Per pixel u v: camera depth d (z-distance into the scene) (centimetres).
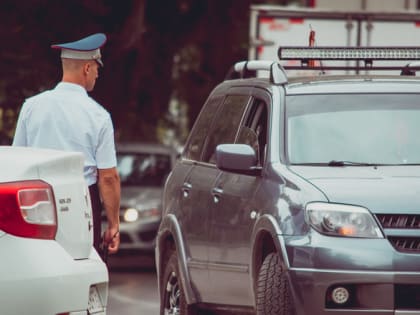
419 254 1549
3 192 1313
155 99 4584
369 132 1770
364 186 1611
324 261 1555
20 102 3941
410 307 1552
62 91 1756
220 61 4694
